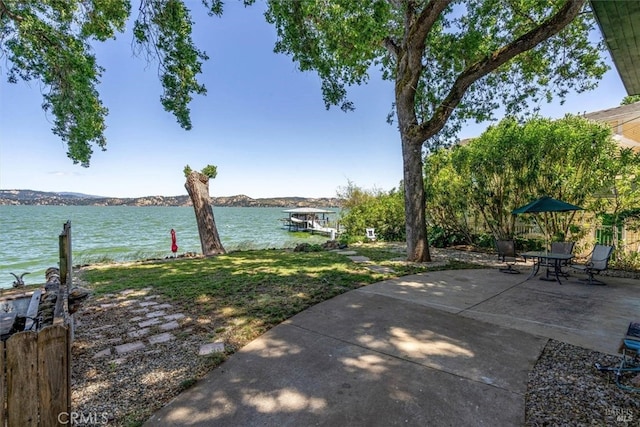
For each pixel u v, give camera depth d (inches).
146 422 88.2
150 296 209.6
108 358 125.0
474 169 406.6
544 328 155.7
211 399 98.5
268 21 348.2
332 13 295.4
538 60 361.7
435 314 174.9
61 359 75.5
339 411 91.7
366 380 108.1
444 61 366.3
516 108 391.5
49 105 381.7
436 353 128.2
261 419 88.8
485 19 333.1
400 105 342.0
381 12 273.1
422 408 92.6
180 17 302.4
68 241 173.9
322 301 196.5
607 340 141.4
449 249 445.4
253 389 103.7
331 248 452.4
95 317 170.7
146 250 635.5
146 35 308.5
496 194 398.3
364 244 501.4
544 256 252.5
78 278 269.6
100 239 859.4
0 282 371.6
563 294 217.2
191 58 326.3
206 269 301.6
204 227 456.1
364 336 145.3
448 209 462.9
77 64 324.2
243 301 196.1
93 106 382.0
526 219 381.1
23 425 71.1
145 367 118.0
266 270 288.7
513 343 138.0
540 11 323.6
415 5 313.1
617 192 304.2
